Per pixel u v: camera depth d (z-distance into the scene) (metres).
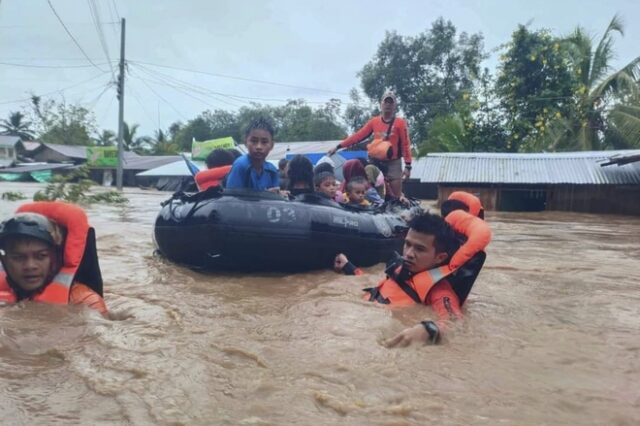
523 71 26.75
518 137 26.77
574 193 20.47
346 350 2.65
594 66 25.91
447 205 4.83
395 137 8.43
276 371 2.35
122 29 31.27
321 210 5.11
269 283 4.53
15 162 47.22
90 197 16.06
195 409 1.96
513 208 21.69
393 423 1.90
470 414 2.00
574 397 2.18
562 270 5.64
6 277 3.33
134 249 6.34
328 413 1.97
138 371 2.27
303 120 51.16
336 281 4.60
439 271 3.67
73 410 1.93
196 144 30.94
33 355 2.46
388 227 5.58
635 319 3.56
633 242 8.95
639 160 18.66
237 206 4.88
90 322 2.95
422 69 40.16
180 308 3.47
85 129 61.19
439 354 2.67
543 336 3.08
